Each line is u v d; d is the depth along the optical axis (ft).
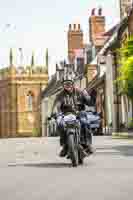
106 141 152.97
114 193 41.60
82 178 53.16
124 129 227.20
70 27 363.97
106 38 299.17
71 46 360.48
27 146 142.61
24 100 487.20
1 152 110.73
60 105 67.51
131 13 212.02
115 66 242.17
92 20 306.35
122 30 226.58
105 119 263.29
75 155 66.54
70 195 41.04
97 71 285.23
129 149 108.37
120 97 239.09
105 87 263.90
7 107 490.08
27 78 486.79
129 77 142.72
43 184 48.73
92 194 41.32
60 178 53.62
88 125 69.26
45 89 476.13
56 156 92.38
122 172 58.95
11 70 486.79
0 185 48.52
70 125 65.87
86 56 312.09
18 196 40.96
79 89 68.23
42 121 476.95
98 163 72.33
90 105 69.10
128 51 142.00
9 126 488.85
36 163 75.97
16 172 61.46
